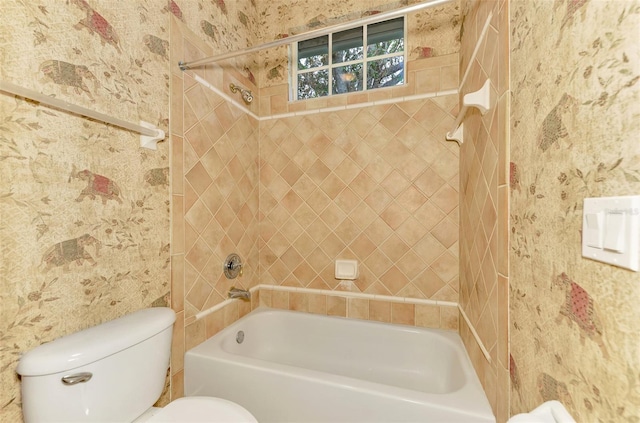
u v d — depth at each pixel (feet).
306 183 5.80
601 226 1.37
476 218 3.65
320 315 5.61
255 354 5.47
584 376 1.51
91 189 2.87
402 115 5.15
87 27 2.84
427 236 5.01
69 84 2.67
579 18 1.56
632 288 1.20
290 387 3.44
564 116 1.71
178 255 4.00
